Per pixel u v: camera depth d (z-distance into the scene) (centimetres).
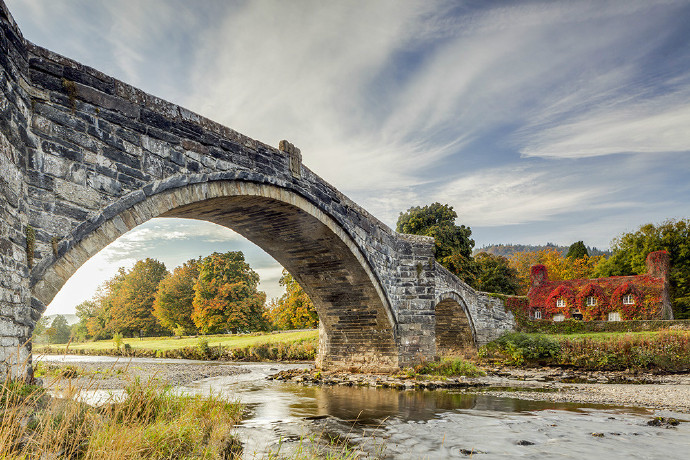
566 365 2667
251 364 2972
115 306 6419
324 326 2309
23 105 805
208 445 727
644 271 4600
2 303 687
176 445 677
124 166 998
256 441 877
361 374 2089
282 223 1720
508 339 2952
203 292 5156
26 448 467
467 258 4153
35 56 857
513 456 811
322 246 1897
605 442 907
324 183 1736
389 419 1137
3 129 719
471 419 1139
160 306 5684
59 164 873
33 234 800
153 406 836
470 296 3014
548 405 1362
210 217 1599
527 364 2792
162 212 1080
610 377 2173
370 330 2170
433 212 4284
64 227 865
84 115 932
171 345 4356
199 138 1199
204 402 1043
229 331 5388
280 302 4681
